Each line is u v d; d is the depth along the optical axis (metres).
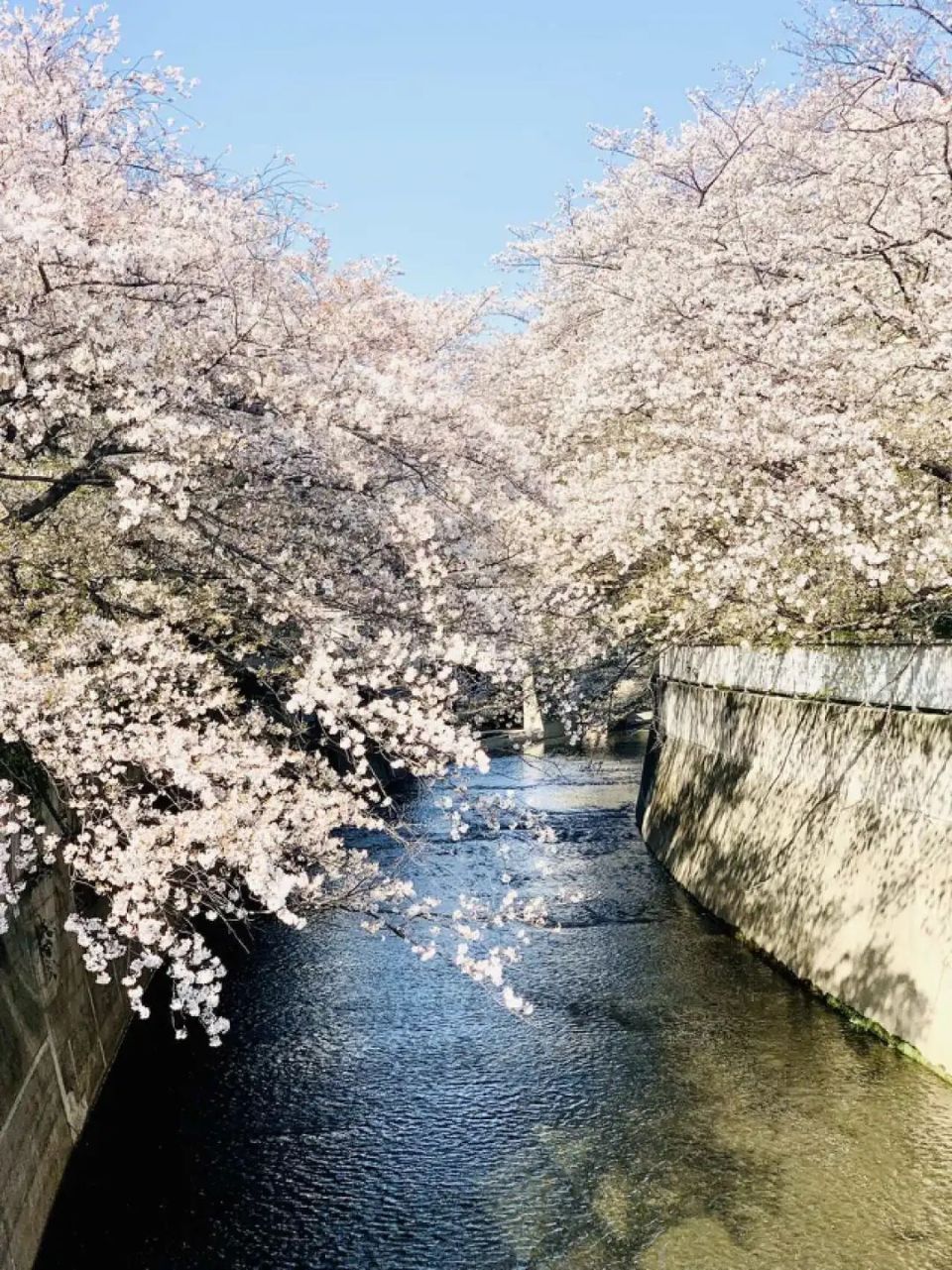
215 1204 8.03
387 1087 9.84
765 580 10.61
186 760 7.14
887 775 11.46
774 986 11.99
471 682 11.67
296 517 8.99
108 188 8.19
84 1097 9.19
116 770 7.25
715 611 12.46
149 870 7.03
